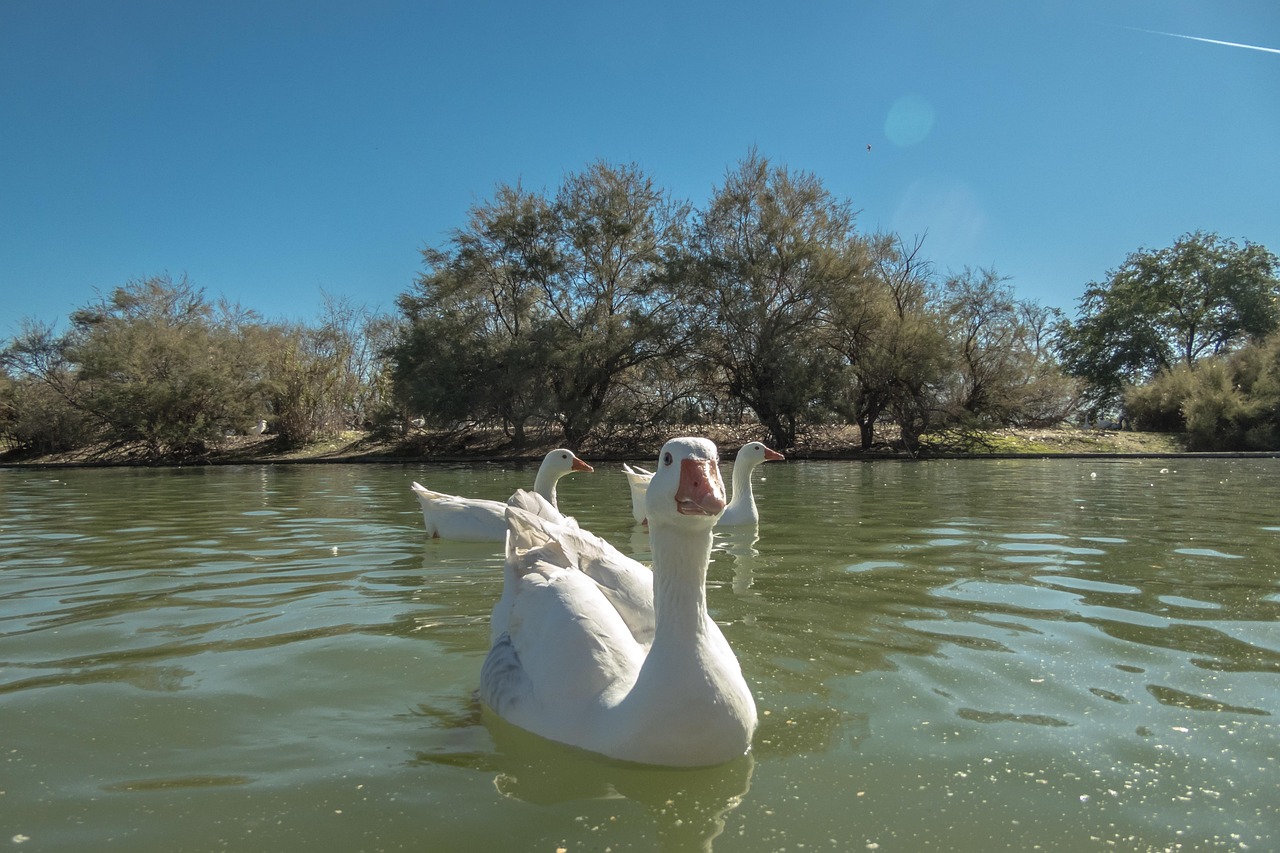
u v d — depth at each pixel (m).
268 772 3.14
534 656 3.73
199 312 38.16
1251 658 4.34
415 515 11.34
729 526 9.69
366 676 4.28
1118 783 2.97
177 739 3.45
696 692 3.20
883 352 28.84
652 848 2.60
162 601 5.95
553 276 32.75
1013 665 4.28
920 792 2.94
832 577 6.62
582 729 3.38
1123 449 29.53
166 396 32.12
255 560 7.64
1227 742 3.29
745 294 30.83
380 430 33.38
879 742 3.37
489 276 33.44
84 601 5.96
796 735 3.47
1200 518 10.05
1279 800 2.83
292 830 2.71
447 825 2.75
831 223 31.19
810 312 30.80
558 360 30.27
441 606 5.77
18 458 34.22
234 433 35.62
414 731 3.57
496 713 3.74
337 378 36.25
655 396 33.06
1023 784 2.98
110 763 3.21
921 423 30.19
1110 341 46.59
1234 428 29.56
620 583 4.52
